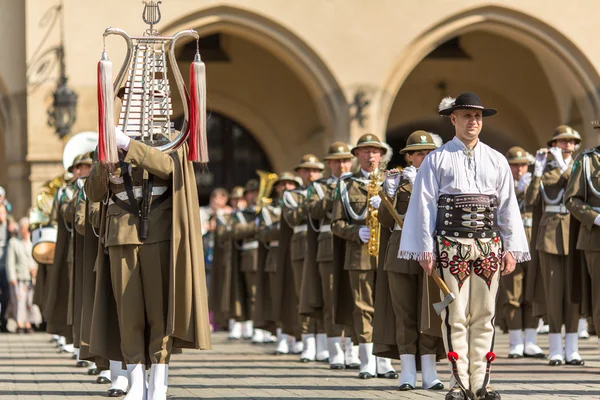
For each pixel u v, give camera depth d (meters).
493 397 12.79
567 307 19.84
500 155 13.17
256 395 15.53
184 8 35.69
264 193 29.52
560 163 20.55
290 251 23.81
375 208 17.34
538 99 45.19
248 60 44.56
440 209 13.05
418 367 16.59
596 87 37.75
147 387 13.44
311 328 22.31
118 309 13.06
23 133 36.97
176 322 12.93
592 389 15.60
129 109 13.33
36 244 24.34
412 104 46.00
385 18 36.97
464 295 12.98
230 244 29.98
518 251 13.09
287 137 45.22
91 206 14.60
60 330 21.62
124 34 13.38
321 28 36.66
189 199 13.08
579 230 18.00
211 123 46.28
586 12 37.69
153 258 12.98
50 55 35.88
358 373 19.05
